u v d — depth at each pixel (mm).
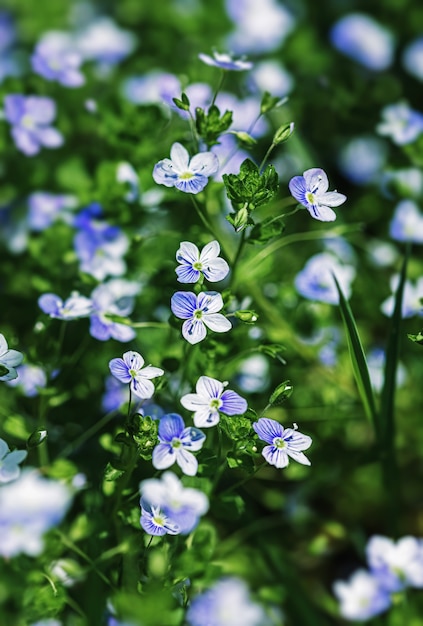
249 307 308
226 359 289
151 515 251
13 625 277
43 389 288
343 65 442
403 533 337
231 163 329
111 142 326
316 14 465
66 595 276
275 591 298
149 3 451
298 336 326
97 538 272
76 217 326
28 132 332
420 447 335
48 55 346
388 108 355
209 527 275
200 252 257
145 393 245
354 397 327
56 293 311
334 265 333
